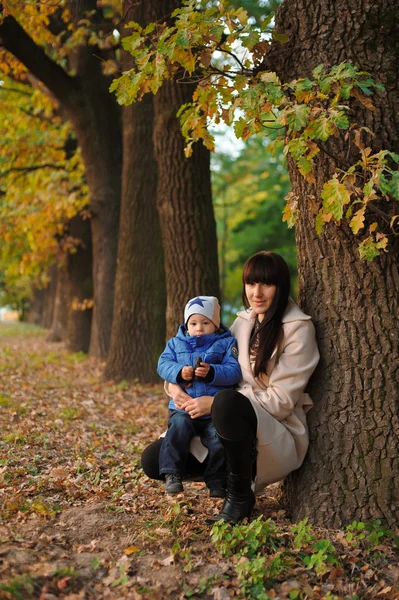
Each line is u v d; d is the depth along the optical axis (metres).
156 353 9.90
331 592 2.95
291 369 3.46
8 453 4.94
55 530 3.42
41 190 13.28
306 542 3.28
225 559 3.13
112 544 3.28
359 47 3.57
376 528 3.40
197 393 3.60
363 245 3.34
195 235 7.38
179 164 7.33
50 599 2.69
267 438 3.37
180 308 7.39
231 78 3.66
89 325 15.13
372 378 3.52
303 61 3.67
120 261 10.12
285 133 3.61
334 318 3.61
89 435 6.15
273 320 3.56
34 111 13.18
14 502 3.68
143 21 6.91
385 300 3.52
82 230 14.91
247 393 3.51
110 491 4.23
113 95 11.80
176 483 3.41
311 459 3.63
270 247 19.47
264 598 2.82
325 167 3.62
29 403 7.63
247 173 22.50
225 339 3.74
